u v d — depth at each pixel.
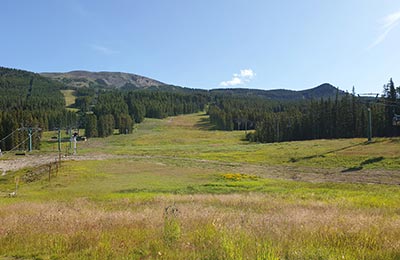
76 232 8.92
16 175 49.25
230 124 177.88
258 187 31.17
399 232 8.59
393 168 40.72
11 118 101.75
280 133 116.19
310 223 9.86
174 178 40.28
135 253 7.20
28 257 7.52
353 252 6.86
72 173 44.66
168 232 8.23
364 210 14.84
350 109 99.12
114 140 135.25
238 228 8.83
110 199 23.20
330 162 49.12
